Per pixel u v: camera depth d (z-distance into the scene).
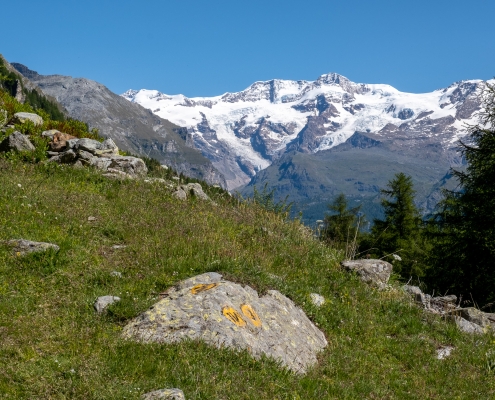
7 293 8.87
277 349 8.66
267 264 12.83
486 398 9.23
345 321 11.27
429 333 11.88
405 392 8.88
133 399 6.39
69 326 8.12
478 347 11.51
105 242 12.23
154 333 8.09
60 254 10.63
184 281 9.88
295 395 7.55
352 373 9.04
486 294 26.72
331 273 13.93
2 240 10.64
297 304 10.72
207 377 7.24
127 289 9.66
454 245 28.05
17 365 6.77
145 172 19.95
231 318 8.55
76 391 6.43
